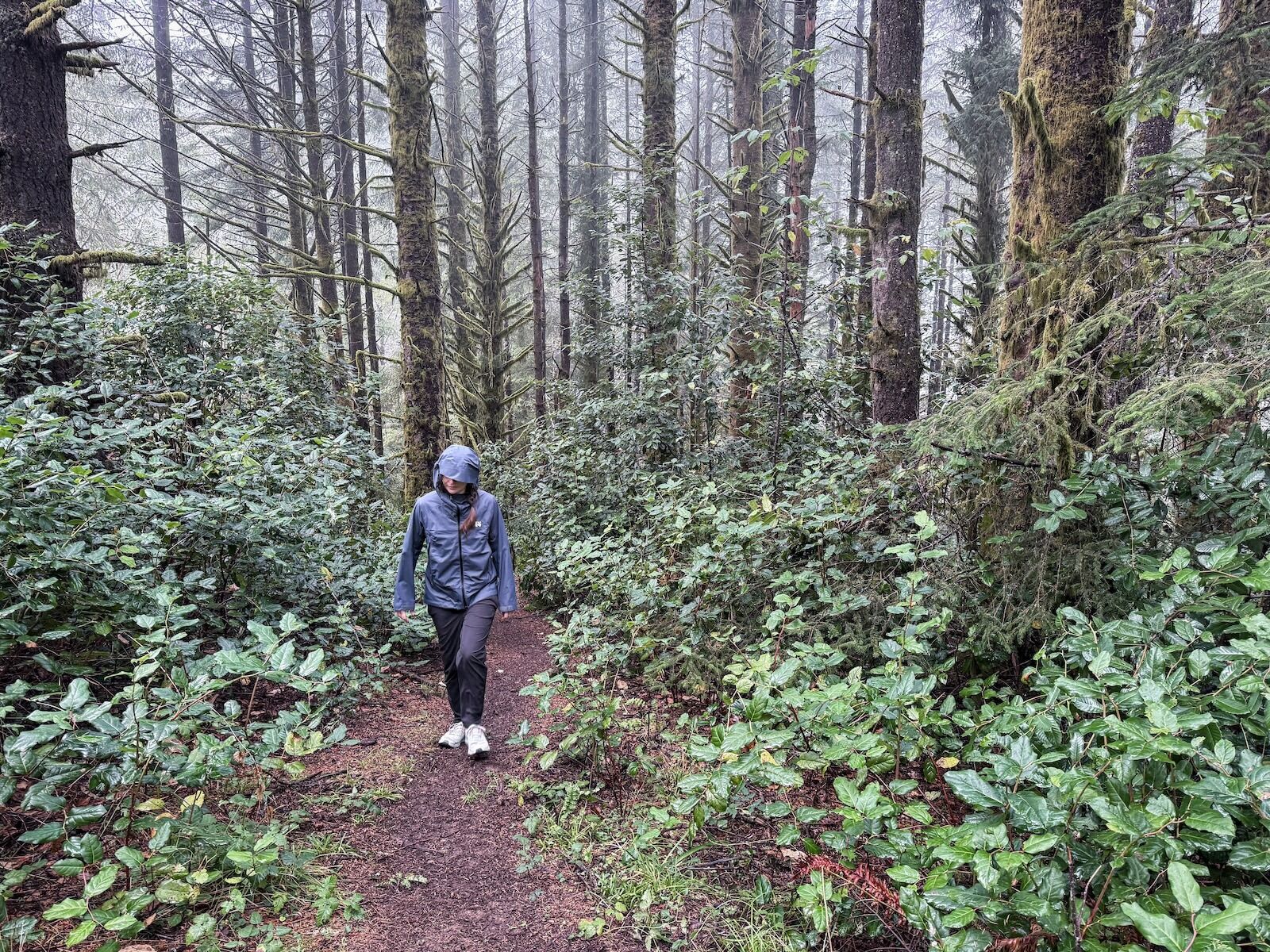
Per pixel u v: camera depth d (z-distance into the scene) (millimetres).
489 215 12547
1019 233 4027
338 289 16953
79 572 3256
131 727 2406
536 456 9430
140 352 6367
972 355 4613
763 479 5387
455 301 15883
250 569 4512
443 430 9742
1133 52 3818
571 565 5613
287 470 5098
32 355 5305
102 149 6137
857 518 4184
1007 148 10250
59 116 5902
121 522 3824
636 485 7367
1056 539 3449
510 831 3176
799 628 3828
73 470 3145
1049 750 2287
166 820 2459
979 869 1808
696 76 23156
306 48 12523
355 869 2820
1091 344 3209
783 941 2428
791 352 6793
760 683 2736
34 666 3494
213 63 18078
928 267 6043
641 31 9531
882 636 3867
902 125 6191
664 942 2494
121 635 3531
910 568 4027
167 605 2854
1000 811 2150
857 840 2586
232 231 19375
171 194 15461
